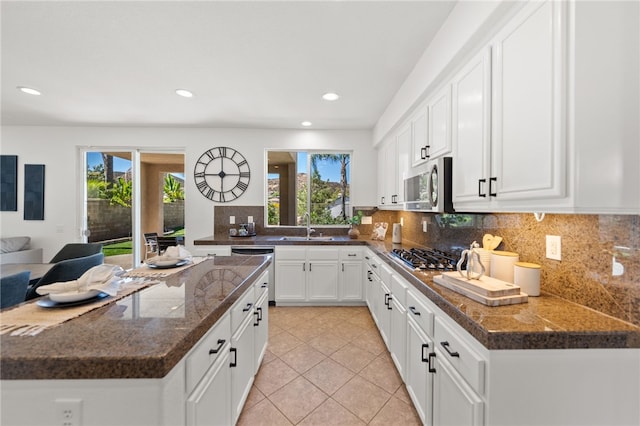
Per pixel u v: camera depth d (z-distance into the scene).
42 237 3.62
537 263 1.37
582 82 0.89
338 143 3.85
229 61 2.07
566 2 0.90
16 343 0.77
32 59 2.04
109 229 3.79
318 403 1.69
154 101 2.83
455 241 2.22
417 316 1.57
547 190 0.96
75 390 0.73
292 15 1.58
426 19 1.59
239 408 1.45
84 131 3.67
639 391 0.92
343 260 3.32
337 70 2.19
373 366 2.08
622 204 0.90
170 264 1.75
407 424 1.54
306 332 2.65
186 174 3.78
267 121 3.48
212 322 1.02
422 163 2.09
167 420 0.76
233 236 3.69
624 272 0.99
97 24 1.65
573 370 0.92
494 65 1.24
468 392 1.01
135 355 0.72
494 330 0.92
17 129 3.60
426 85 1.86
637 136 0.90
